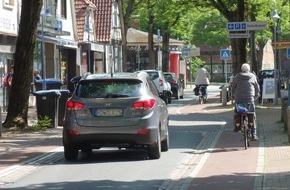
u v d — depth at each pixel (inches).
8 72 1359.5
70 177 535.2
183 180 509.0
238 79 715.4
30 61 933.8
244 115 703.7
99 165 605.3
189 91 2719.0
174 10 1742.1
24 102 933.2
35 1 928.9
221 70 4133.9
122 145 625.6
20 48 927.7
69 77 1932.8
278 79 1478.8
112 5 2375.7
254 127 714.8
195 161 622.2
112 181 512.1
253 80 714.8
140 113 620.4
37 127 934.4
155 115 629.9
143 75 659.4
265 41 2847.0
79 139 620.4
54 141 804.6
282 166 561.9
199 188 464.8
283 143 732.0
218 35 3132.4
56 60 1740.9
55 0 1696.6
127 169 577.6
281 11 2062.0
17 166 598.9
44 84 1134.4
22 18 932.0
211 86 3437.5
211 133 893.2
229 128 960.3
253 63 1638.8
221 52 1576.0
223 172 542.9
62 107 990.4
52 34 1593.3
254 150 686.5
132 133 616.4
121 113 619.2
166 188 475.8
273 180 487.8
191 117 1197.1
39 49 1598.2
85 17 2044.8
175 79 1950.1
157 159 640.4
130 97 621.6
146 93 630.5
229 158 631.8
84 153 700.0
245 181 490.3
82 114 621.9
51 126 968.3
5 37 1337.4
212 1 1513.3
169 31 2434.8
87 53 2142.0
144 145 624.7
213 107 1466.5
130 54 2935.5
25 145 760.3
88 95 626.5
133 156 669.9
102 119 617.9
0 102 1317.7
